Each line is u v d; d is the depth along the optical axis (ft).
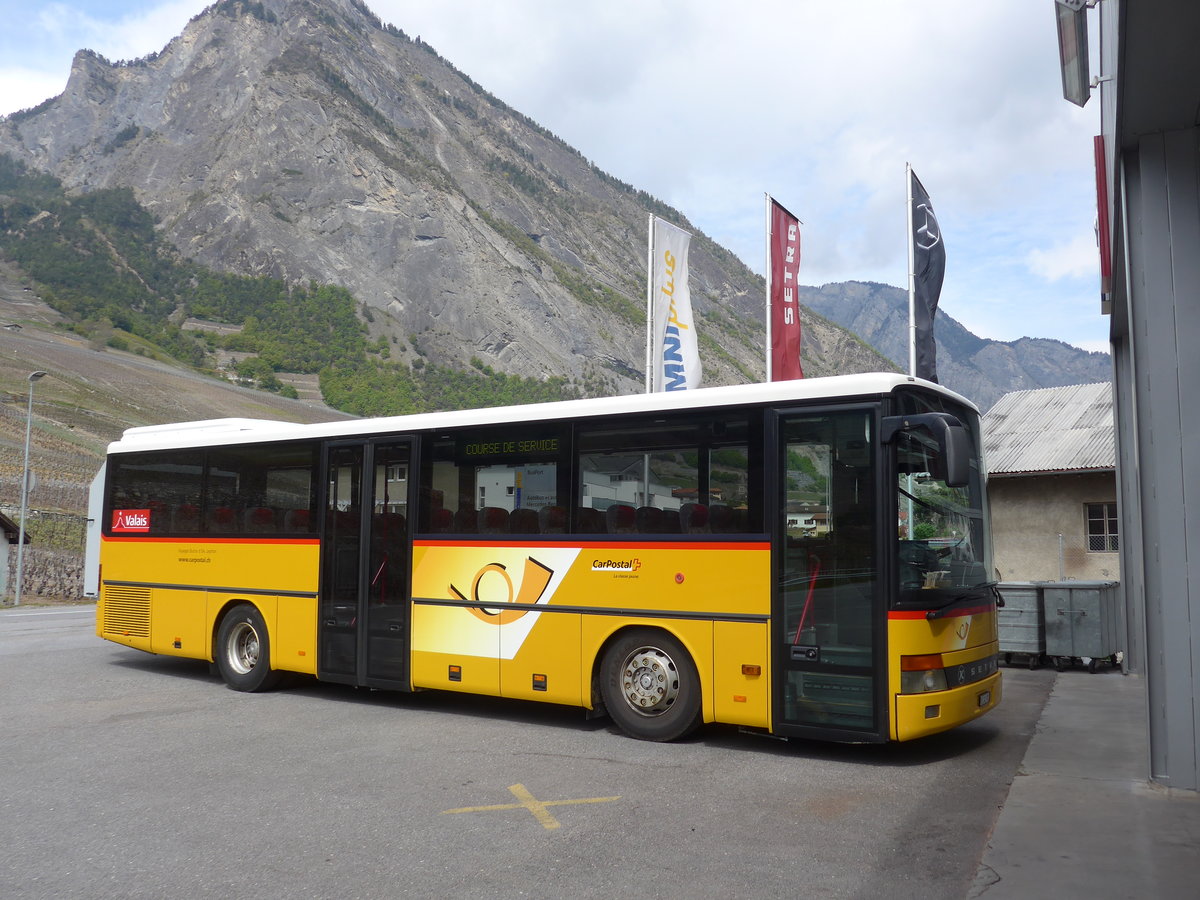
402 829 19.79
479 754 26.68
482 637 31.65
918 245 58.49
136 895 16.35
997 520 69.51
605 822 20.20
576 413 30.48
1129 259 23.40
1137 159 23.58
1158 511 22.80
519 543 31.17
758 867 17.40
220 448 40.32
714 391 28.09
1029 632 46.16
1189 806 20.98
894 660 24.50
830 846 18.58
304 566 36.68
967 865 17.47
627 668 28.91
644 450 29.01
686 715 27.63
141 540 42.96
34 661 47.42
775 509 26.53
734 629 26.84
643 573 28.53
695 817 20.53
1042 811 20.76
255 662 38.01
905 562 24.98
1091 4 24.66
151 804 21.76
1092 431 69.92
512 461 31.76
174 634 41.04
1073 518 67.05
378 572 34.50
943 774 24.31
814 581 25.79
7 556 137.90
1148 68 20.01
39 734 29.63
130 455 44.21
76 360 595.88
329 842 18.99
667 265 57.06
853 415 25.77
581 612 29.63
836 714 25.20
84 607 112.78
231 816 20.80
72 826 20.18
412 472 34.04
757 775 24.23
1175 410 22.65
